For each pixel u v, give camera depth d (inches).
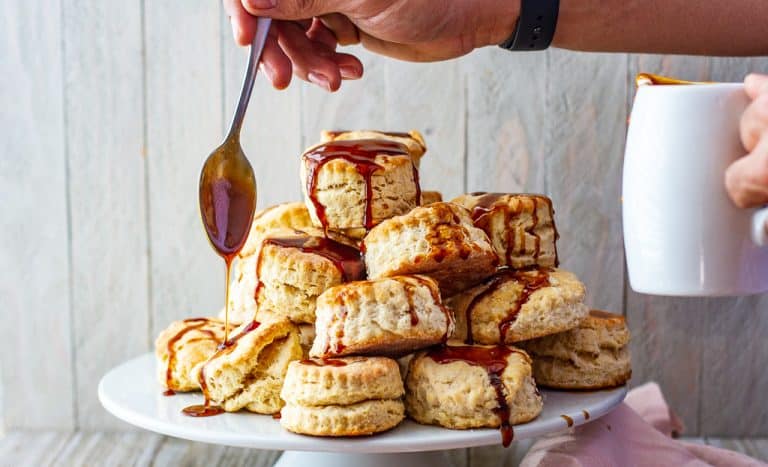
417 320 30.7
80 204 40.1
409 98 39.4
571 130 39.4
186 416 31.6
